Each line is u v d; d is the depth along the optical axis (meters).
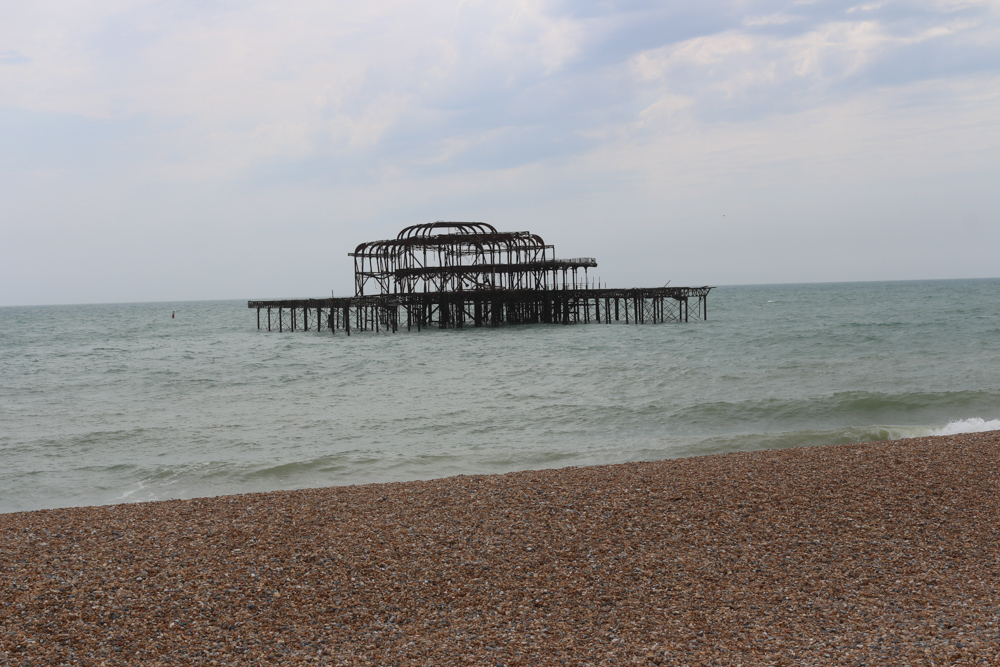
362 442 22.55
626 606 9.22
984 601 8.97
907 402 25.62
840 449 16.52
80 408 29.88
